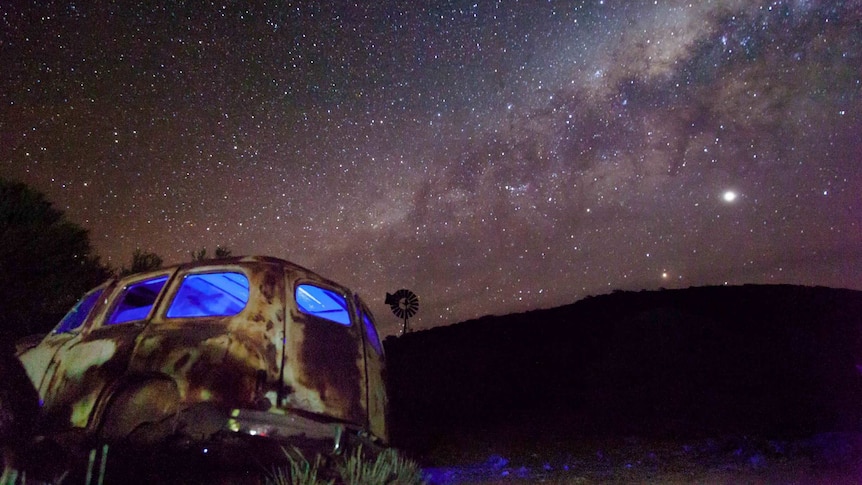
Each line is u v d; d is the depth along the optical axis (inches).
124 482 153.3
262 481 150.1
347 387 166.2
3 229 314.5
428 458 267.6
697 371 423.5
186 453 150.4
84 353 171.0
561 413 367.9
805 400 337.7
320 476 154.9
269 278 166.7
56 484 143.7
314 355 162.1
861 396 340.8
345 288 190.7
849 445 234.7
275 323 159.0
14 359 184.7
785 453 232.4
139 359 158.7
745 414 317.4
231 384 148.6
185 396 149.8
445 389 473.4
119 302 187.0
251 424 146.9
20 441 164.4
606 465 237.5
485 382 485.7
